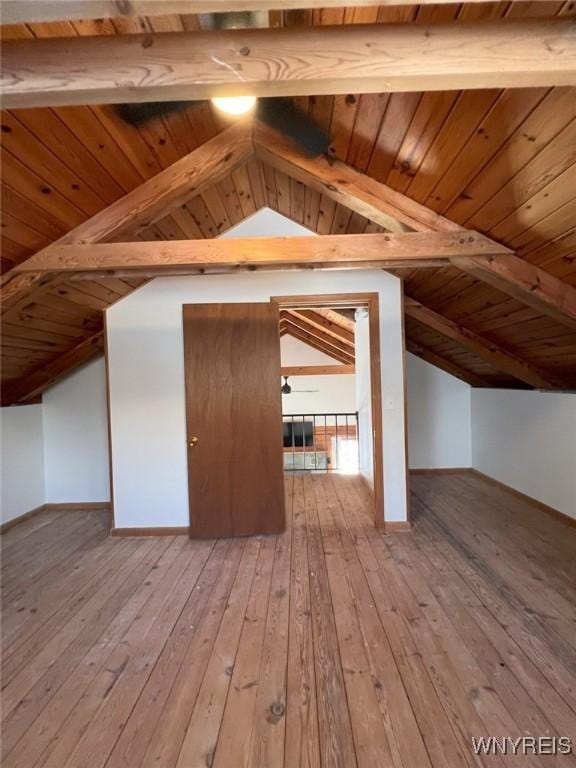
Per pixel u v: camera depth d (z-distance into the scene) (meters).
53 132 1.70
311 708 1.59
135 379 3.46
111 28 1.49
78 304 3.15
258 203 3.28
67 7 0.90
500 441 4.43
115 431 3.48
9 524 3.74
